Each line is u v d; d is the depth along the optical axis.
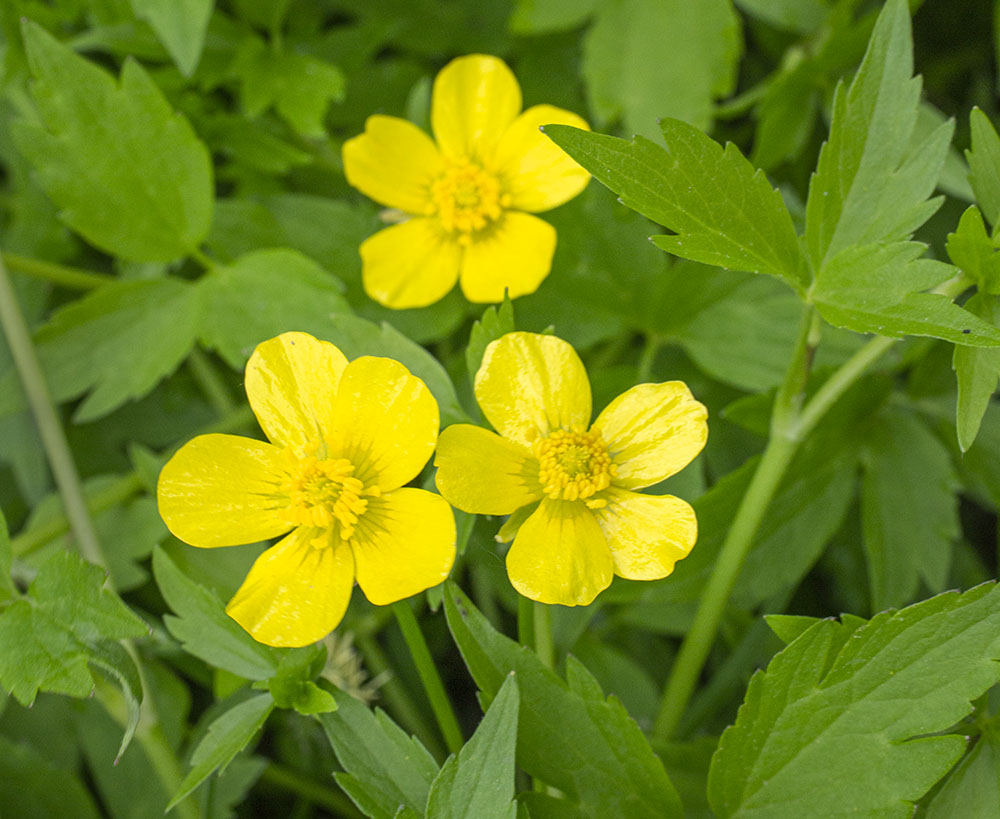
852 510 0.32
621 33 0.32
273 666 0.25
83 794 0.29
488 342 0.26
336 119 0.34
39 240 0.33
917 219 0.25
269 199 0.32
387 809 0.25
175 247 0.30
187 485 0.25
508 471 0.25
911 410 0.30
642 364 0.31
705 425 0.25
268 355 0.25
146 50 0.32
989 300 0.25
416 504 0.25
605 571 0.25
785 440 0.27
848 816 0.25
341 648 0.29
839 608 0.32
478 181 0.30
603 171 0.25
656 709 0.30
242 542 0.25
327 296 0.30
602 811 0.25
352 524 0.25
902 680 0.25
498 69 0.30
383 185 0.30
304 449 0.25
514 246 0.30
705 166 0.25
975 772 0.25
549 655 0.26
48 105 0.29
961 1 0.35
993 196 0.25
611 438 0.25
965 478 0.30
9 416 0.33
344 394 0.25
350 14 0.36
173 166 0.30
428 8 0.34
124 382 0.30
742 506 0.27
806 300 0.25
